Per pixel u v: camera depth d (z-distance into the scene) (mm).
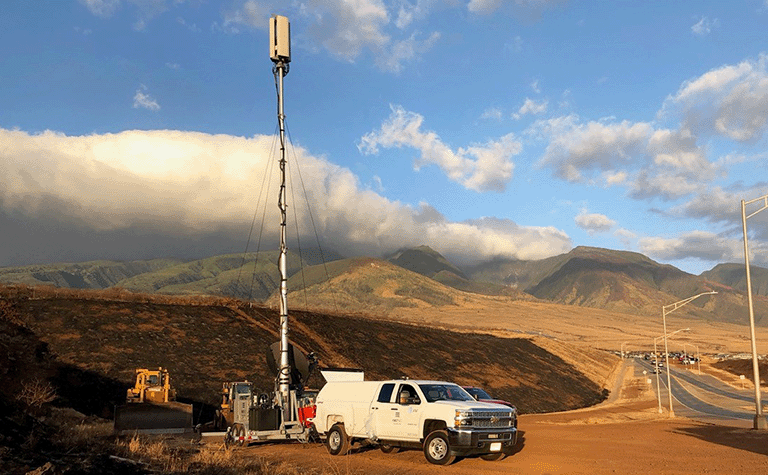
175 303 59062
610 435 24391
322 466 15438
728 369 140250
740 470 14914
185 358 45188
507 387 75875
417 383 17234
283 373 21250
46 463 9047
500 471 15039
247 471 12781
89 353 40375
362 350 68188
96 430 20984
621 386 107000
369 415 17469
